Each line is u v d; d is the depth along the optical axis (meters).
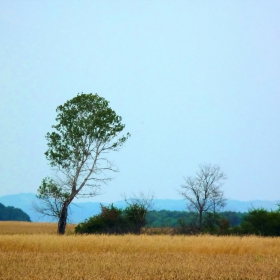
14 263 52.44
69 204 113.31
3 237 75.31
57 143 110.44
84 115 111.50
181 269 49.56
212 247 72.62
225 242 74.81
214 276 44.72
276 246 76.88
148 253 67.81
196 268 50.69
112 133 110.12
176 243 74.44
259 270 50.34
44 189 108.62
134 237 80.19
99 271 46.78
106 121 110.06
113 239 75.69
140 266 51.50
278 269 51.47
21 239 73.00
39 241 72.44
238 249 72.81
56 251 69.94
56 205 111.50
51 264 51.84
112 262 54.59
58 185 109.38
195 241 76.31
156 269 49.09
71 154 109.69
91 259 57.47
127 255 63.97
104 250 70.75
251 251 73.00
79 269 47.97
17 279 41.25
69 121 110.50
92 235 81.12
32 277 42.78
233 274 46.50
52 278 41.62
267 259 62.34
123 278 43.00
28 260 55.44
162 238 78.88
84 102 111.00
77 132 108.69
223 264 54.97
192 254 67.50
